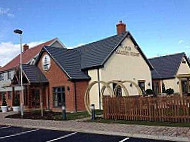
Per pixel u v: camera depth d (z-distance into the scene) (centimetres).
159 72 3716
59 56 2708
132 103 1563
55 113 2269
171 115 1404
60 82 2589
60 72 2591
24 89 2816
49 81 2734
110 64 2595
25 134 1326
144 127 1270
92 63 2589
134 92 2789
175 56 3894
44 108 2756
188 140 980
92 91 2550
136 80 2873
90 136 1184
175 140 1010
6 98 3494
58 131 1375
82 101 2498
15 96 2917
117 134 1178
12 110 2872
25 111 2575
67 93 2506
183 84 3142
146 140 1042
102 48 2767
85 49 2980
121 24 3027
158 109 1454
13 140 1174
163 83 3625
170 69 3681
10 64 4209
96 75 2523
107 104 1688
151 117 1479
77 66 2664
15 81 2927
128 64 2802
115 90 2438
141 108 1523
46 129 1466
